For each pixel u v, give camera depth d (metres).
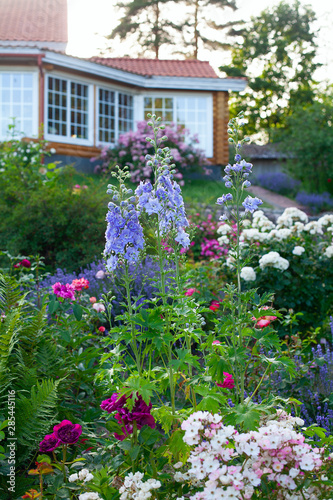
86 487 2.17
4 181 8.72
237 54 36.94
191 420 2.00
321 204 14.95
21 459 2.57
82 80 15.01
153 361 3.54
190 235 2.87
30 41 14.84
